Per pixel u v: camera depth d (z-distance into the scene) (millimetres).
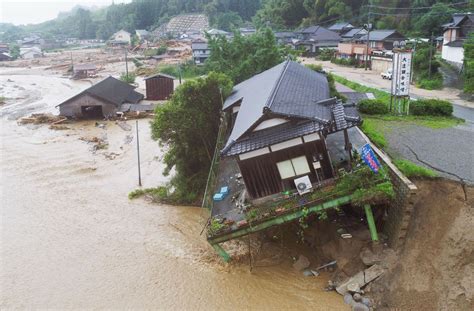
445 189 17312
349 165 19828
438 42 65375
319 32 89438
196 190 28641
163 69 87500
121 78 79500
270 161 18906
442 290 15250
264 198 19375
